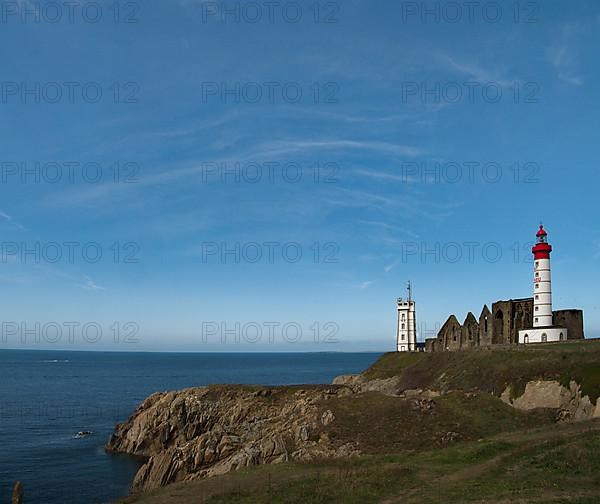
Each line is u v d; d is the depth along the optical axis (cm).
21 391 19450
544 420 5853
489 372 7338
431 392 7681
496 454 4325
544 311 9069
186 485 4438
